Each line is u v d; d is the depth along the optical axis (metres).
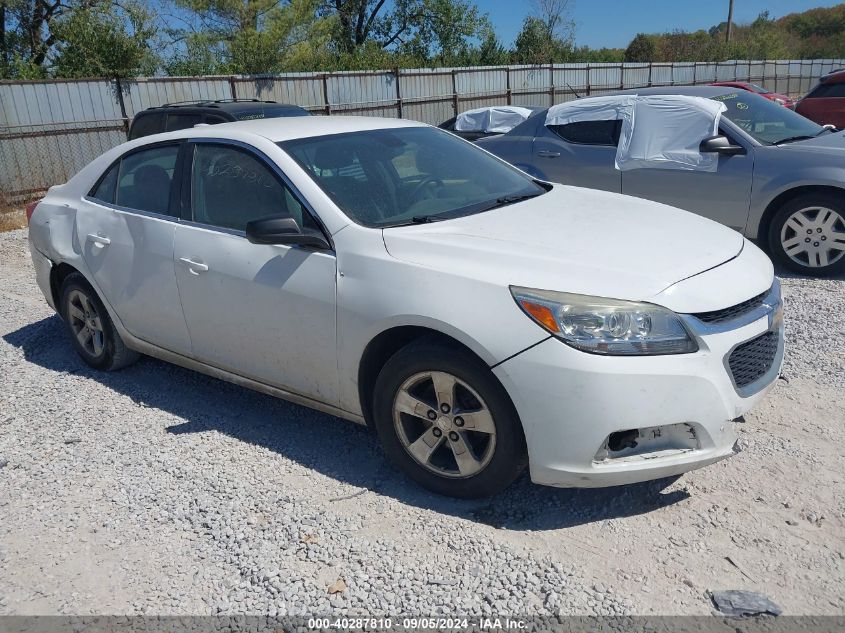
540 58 36.50
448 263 3.18
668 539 2.98
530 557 2.89
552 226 3.51
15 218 12.01
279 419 4.22
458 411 3.16
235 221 3.92
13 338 5.82
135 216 4.40
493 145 8.27
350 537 3.08
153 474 3.66
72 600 2.80
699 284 3.05
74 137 14.63
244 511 3.30
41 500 3.49
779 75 34.44
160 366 5.10
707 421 2.93
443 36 36.88
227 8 25.52
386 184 3.85
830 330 5.18
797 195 6.50
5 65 20.61
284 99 18.53
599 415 2.84
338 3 36.72
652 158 7.15
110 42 18.23
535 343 2.89
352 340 3.38
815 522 3.05
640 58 43.50
